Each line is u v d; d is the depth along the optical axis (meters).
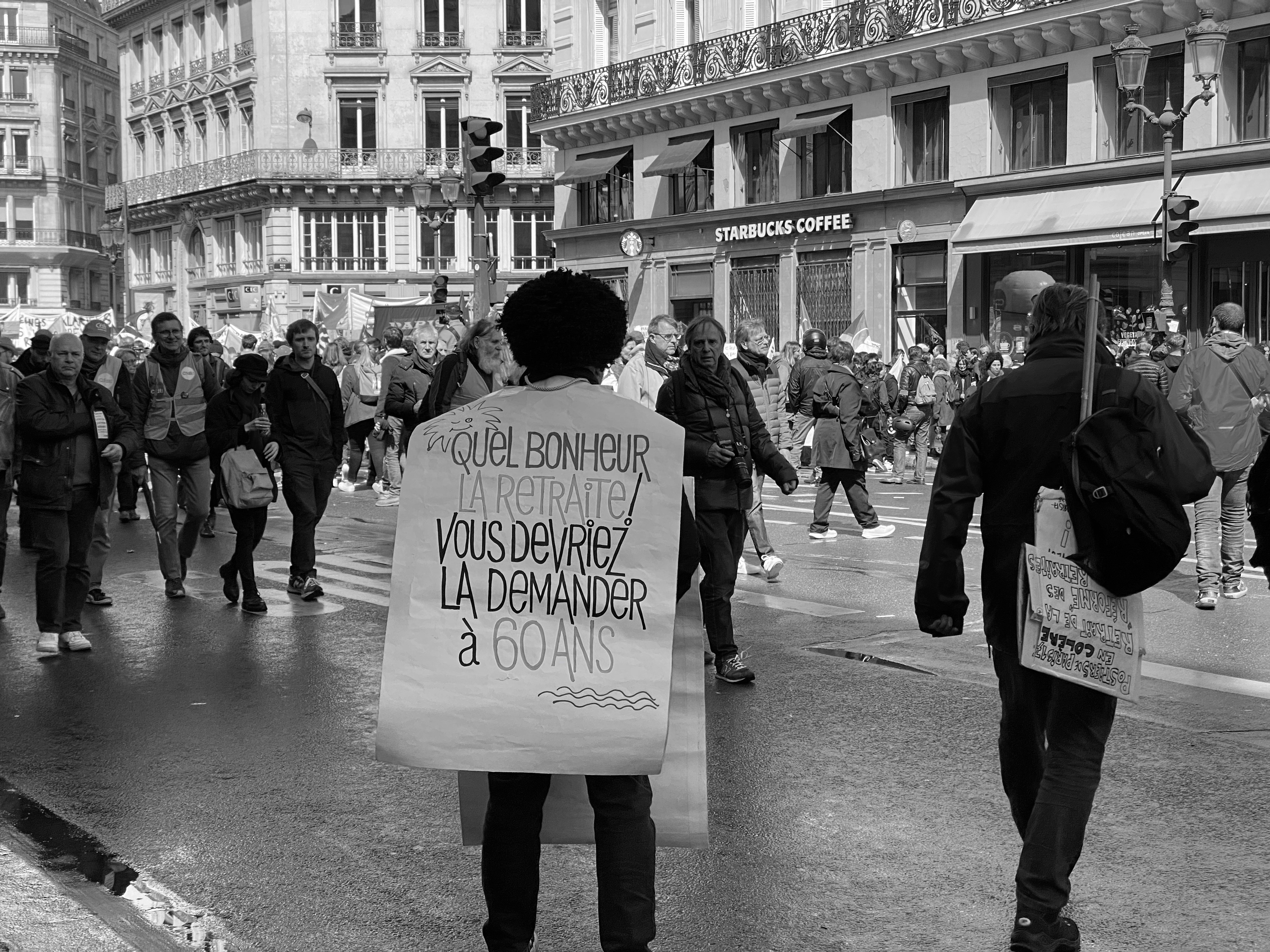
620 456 3.64
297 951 4.38
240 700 7.68
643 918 3.62
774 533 15.04
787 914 4.64
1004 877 4.95
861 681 7.88
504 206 55.00
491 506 3.66
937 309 31.14
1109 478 4.05
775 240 34.94
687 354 7.90
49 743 6.84
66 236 82.25
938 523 4.33
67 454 8.85
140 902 4.79
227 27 57.47
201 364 11.30
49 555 8.85
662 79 37.25
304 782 6.17
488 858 3.81
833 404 14.12
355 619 10.03
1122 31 26.97
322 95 55.00
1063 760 4.18
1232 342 10.05
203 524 14.98
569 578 3.63
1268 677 7.89
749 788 5.98
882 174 32.06
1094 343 4.22
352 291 38.41
